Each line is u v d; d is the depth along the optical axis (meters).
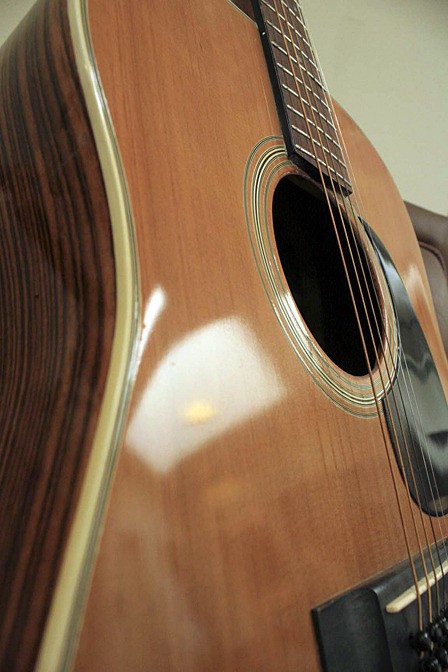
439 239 1.06
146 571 0.24
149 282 0.30
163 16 0.45
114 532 0.23
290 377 0.38
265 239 0.44
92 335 0.28
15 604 0.21
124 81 0.37
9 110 0.39
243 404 0.33
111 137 0.33
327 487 0.36
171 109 0.40
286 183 0.63
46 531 0.23
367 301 0.59
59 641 0.20
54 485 0.24
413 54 1.67
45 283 0.32
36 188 0.35
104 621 0.22
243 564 0.28
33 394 0.29
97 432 0.24
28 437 0.27
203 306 0.33
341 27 1.49
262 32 0.60
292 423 0.36
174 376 0.29
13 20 0.78
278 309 0.40
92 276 0.30
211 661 0.24
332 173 0.61
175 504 0.26
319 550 0.33
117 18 0.39
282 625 0.28
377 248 0.65
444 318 0.99
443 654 0.34
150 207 0.33
